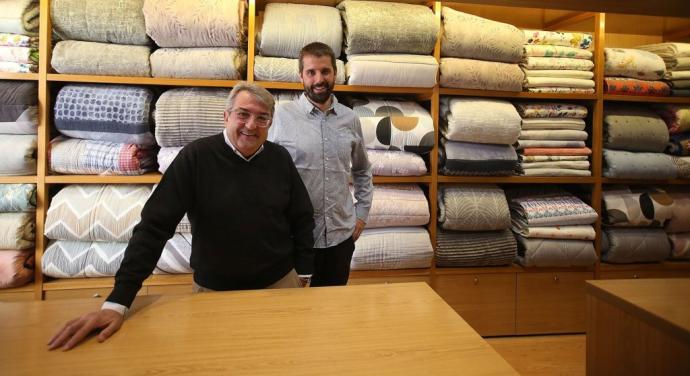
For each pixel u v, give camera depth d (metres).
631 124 2.32
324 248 1.64
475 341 0.82
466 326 0.88
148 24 1.86
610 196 2.38
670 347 0.84
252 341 0.81
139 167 1.97
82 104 1.88
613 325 1.00
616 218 2.33
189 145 1.27
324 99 1.62
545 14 2.49
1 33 1.86
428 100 2.27
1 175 1.87
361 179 1.85
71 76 1.88
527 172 2.27
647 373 0.89
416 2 2.17
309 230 1.43
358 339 0.82
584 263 2.31
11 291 1.88
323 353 0.77
